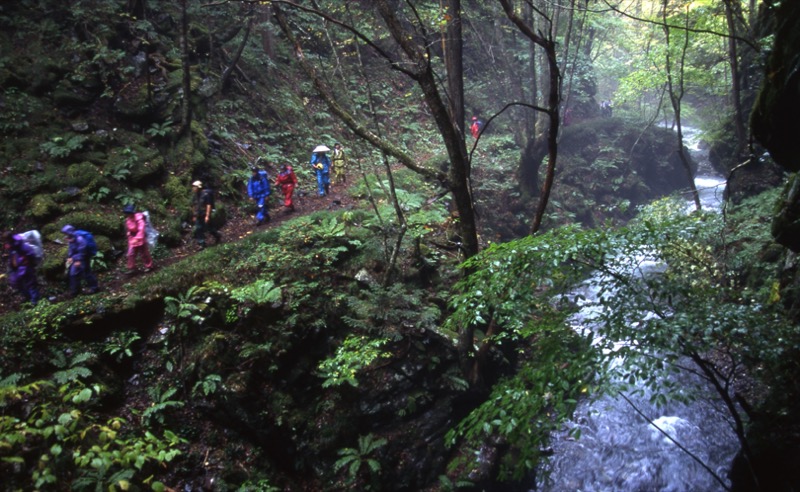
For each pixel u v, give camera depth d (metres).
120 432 7.94
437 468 9.71
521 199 19.75
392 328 10.40
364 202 14.86
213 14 18.22
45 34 13.99
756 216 13.22
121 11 15.45
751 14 18.27
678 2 17.84
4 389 6.45
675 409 10.14
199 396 8.82
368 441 9.26
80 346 8.70
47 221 11.37
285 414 9.18
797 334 5.11
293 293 10.19
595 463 9.73
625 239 5.29
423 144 22.00
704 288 5.89
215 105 16.67
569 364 5.33
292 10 19.89
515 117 24.56
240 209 14.05
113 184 12.48
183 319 9.41
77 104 13.36
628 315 5.32
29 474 6.15
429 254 12.52
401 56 21.02
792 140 7.12
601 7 26.73
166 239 12.13
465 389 10.30
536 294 6.36
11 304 9.87
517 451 9.84
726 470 8.81
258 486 8.24
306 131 19.11
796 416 7.11
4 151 11.99
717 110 27.42
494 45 25.14
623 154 26.02
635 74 20.92
